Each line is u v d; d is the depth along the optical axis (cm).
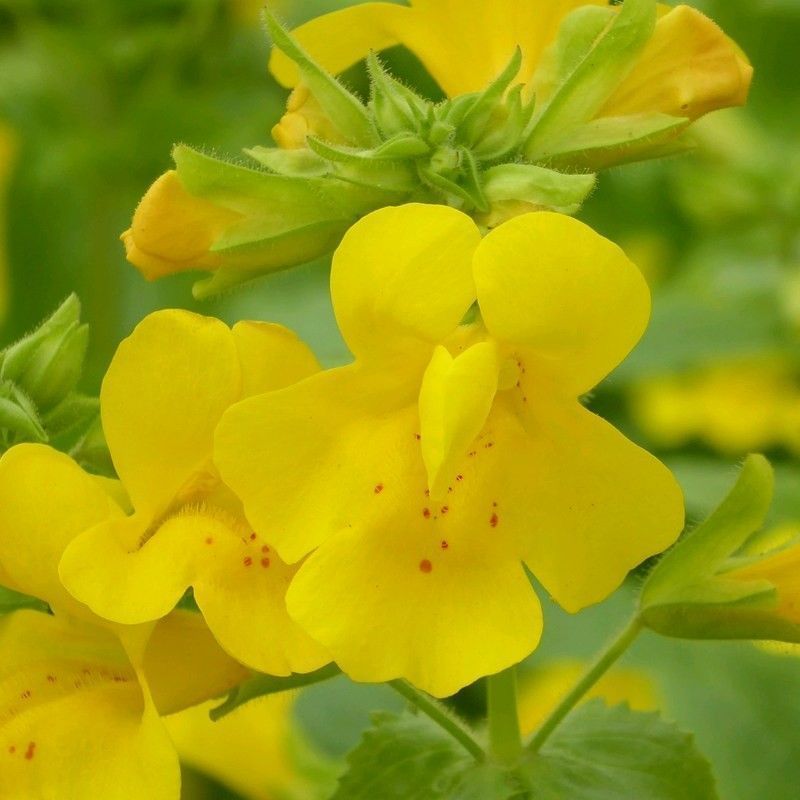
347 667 26
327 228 28
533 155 28
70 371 29
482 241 26
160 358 27
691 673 37
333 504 26
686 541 28
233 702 28
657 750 29
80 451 29
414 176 28
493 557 26
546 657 37
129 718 27
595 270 26
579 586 26
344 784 29
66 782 27
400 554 26
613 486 26
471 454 27
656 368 39
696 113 29
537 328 26
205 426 27
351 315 26
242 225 28
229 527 27
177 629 28
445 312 26
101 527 26
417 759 29
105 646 27
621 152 29
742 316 40
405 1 48
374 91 28
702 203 43
